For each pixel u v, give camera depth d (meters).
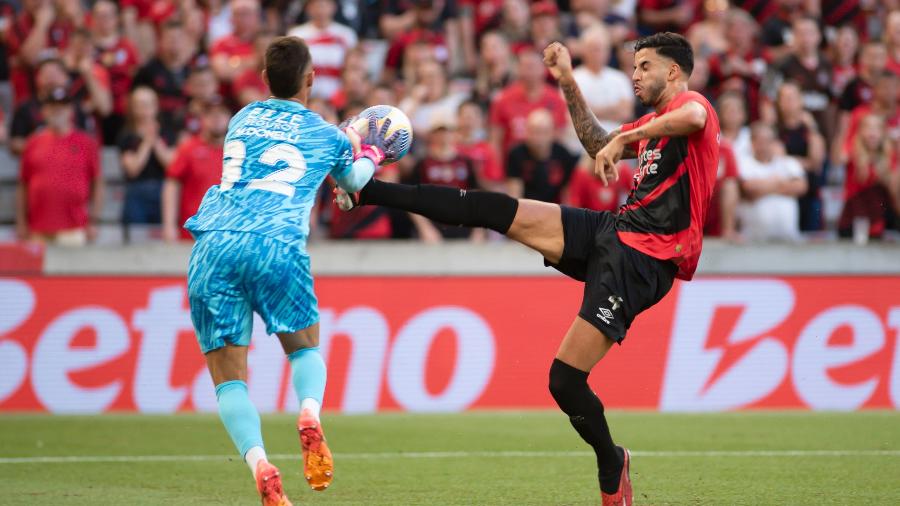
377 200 18.36
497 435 29.53
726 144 40.28
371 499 20.25
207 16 47.25
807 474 23.00
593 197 38.53
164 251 36.31
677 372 36.06
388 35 47.12
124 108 43.56
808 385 36.44
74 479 22.55
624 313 17.42
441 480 22.41
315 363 16.47
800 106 42.62
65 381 34.47
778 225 40.94
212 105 38.75
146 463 24.78
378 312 35.62
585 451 26.67
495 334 35.97
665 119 16.98
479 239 40.34
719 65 44.69
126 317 34.91
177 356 35.00
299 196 16.38
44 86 41.06
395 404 35.34
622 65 45.62
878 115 41.84
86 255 35.94
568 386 17.27
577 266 18.56
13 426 31.00
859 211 41.25
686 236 17.59
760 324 36.47
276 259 15.91
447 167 38.97
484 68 45.28
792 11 49.75
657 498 20.11
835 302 36.75
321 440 15.34
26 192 39.06
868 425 31.66
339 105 42.88
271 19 47.44
